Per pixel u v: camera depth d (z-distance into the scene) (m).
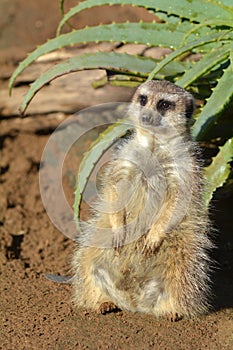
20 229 11.20
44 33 15.26
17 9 16.11
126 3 9.62
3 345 7.68
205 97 10.02
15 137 12.80
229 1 9.66
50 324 8.05
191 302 8.09
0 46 14.99
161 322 8.05
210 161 10.27
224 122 9.71
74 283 8.61
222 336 7.80
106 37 9.74
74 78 12.26
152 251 8.01
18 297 8.74
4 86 12.88
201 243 8.18
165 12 9.91
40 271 9.77
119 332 7.86
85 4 9.79
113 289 8.20
